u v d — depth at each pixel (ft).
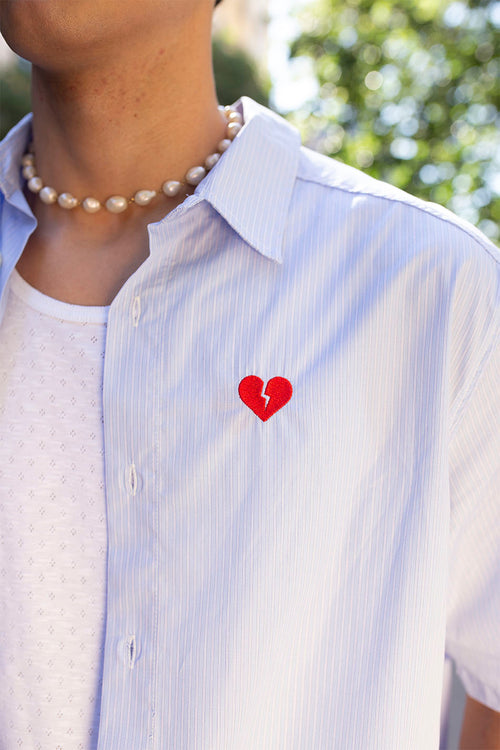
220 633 1.91
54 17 1.91
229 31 16.66
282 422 1.96
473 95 13.66
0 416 2.09
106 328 2.10
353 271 2.05
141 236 2.19
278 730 1.92
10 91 12.92
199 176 2.18
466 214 13.66
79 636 2.01
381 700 1.92
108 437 2.02
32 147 2.34
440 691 1.97
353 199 2.12
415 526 1.95
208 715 1.90
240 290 2.04
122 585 1.97
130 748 1.93
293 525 1.93
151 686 1.94
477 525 2.16
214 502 1.95
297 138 2.28
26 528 2.03
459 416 2.04
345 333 2.00
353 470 1.97
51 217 2.25
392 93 14.06
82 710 2.01
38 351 2.11
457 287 2.00
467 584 2.20
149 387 2.01
